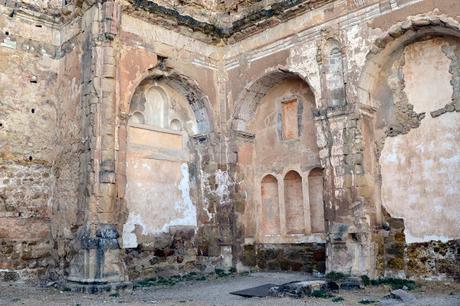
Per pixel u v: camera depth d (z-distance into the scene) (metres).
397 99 12.95
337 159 12.91
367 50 12.69
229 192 15.53
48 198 14.27
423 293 10.73
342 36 13.23
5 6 14.05
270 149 16.08
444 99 12.14
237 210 15.52
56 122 14.61
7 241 13.30
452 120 11.95
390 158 12.90
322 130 13.36
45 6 14.78
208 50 16.19
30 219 13.82
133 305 9.81
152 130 15.09
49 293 11.59
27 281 13.36
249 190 16.02
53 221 14.00
